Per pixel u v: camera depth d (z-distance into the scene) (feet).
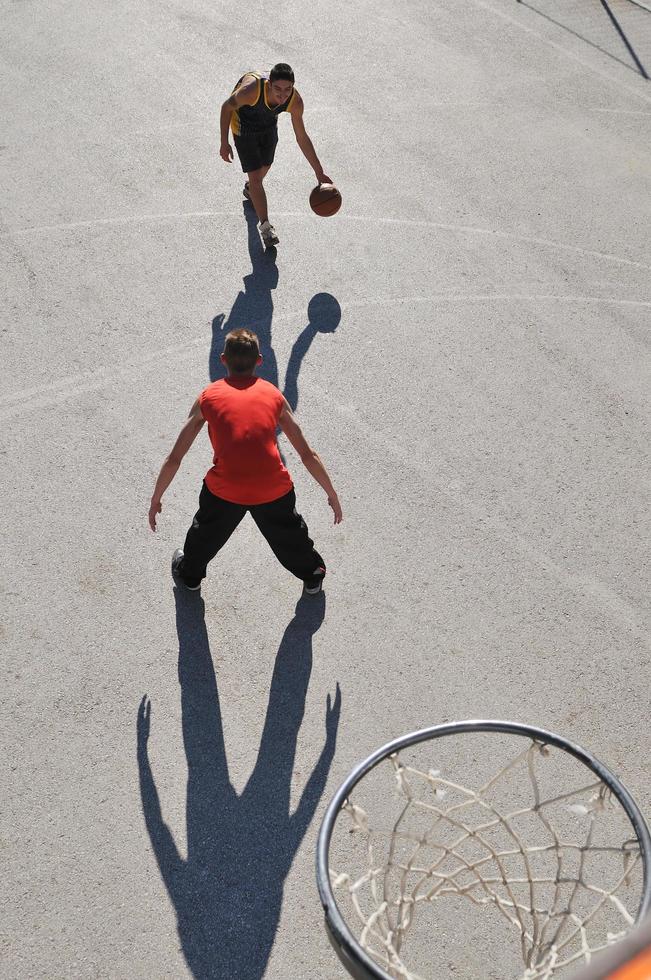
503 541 21.20
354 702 18.07
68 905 15.05
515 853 14.39
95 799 16.35
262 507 17.17
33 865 15.47
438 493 22.07
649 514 22.12
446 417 23.85
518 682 18.66
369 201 30.42
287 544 18.02
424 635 19.29
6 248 27.45
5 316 25.35
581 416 24.23
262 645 18.81
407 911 14.83
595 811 13.23
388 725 17.78
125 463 22.06
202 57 36.17
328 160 31.89
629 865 13.35
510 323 26.68
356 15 39.83
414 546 20.92
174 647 18.65
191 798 16.48
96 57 35.70
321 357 25.05
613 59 38.86
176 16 38.50
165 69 35.35
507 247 29.27
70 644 18.56
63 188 29.71
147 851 15.76
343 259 28.19
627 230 30.37
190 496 21.44
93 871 15.46
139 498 21.35
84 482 21.58
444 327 26.32
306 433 23.12
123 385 23.84
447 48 38.40
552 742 12.49
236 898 15.30
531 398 24.59
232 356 16.53
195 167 31.01
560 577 20.62
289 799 16.58
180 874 15.52
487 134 33.91
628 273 28.81
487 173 32.12
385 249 28.68
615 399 24.80
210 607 19.36
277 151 31.96
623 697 18.57
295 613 19.40
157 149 31.58
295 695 18.08
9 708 17.47
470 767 17.35
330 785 16.83
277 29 38.37
